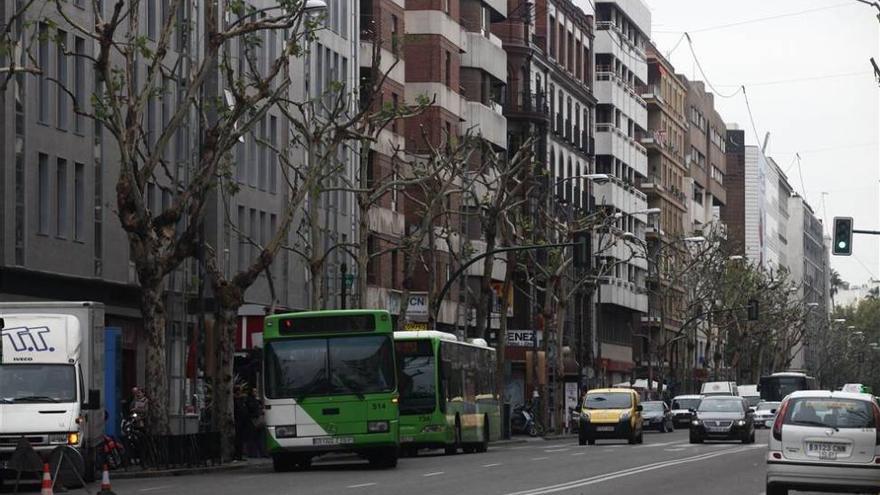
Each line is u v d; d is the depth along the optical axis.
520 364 99.50
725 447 61.94
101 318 36.97
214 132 40.84
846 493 32.12
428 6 86.38
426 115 86.00
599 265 98.69
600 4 127.88
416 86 86.25
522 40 101.81
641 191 138.00
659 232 139.00
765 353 167.00
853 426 29.84
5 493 32.69
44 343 35.00
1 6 47.91
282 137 70.88
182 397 51.44
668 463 45.62
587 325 114.44
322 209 74.19
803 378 114.31
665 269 124.38
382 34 81.75
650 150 144.88
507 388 87.50
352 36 79.44
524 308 100.19
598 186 121.25
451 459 49.09
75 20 52.41
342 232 77.06
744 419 67.75
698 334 159.25
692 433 68.19
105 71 38.19
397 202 83.81
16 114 48.50
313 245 52.66
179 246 40.69
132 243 40.25
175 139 60.09
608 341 123.75
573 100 115.12
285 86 41.62
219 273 45.00
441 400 52.25
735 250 144.50
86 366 35.97
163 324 40.78
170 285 57.97
